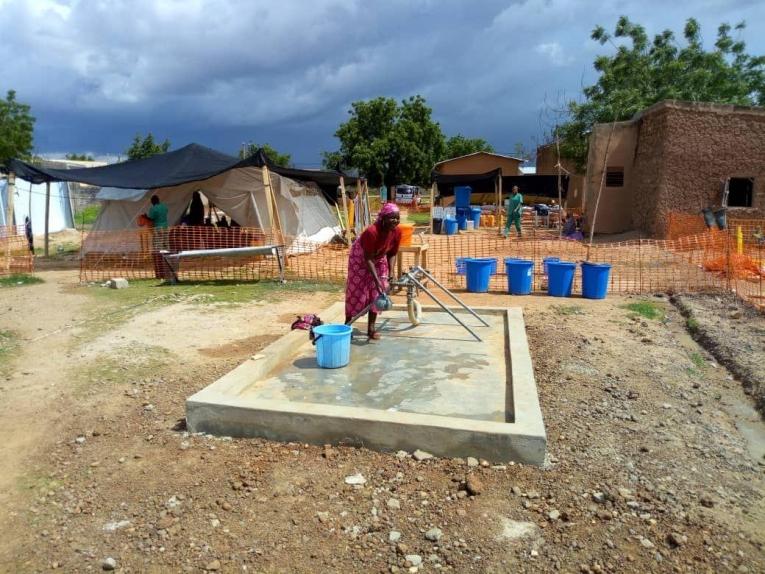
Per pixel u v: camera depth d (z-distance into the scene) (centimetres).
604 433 432
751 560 296
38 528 331
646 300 928
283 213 1588
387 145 4456
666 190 1716
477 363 554
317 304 922
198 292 1021
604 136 1944
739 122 1677
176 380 558
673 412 479
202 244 1377
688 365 610
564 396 500
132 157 4459
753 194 1695
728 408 505
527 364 517
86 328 762
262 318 820
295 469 383
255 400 436
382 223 575
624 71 2448
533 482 362
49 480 382
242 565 297
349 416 406
